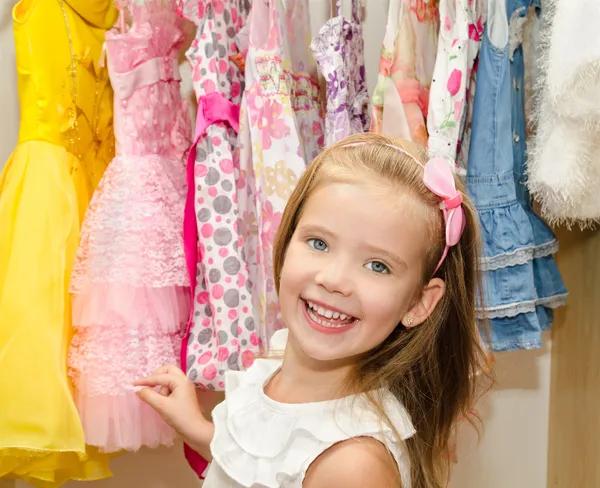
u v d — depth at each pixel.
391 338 0.79
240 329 1.08
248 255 1.14
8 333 1.02
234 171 1.12
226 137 1.11
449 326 0.80
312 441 0.72
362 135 0.78
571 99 0.93
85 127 1.19
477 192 1.10
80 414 1.07
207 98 1.10
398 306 0.71
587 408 1.30
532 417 1.49
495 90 1.09
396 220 0.69
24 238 1.06
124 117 1.12
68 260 1.11
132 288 1.08
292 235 0.80
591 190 1.00
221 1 1.12
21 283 1.04
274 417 0.76
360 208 0.69
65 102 1.14
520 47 1.17
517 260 1.09
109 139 1.26
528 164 1.06
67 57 1.14
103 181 1.12
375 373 0.77
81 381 1.06
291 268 0.73
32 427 1.00
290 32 1.20
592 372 1.28
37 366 1.01
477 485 1.49
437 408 0.81
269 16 1.11
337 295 0.70
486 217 1.10
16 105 1.32
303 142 1.22
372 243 0.69
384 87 1.11
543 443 1.50
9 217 1.08
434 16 1.17
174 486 1.48
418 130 1.11
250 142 1.12
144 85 1.14
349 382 0.77
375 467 0.69
